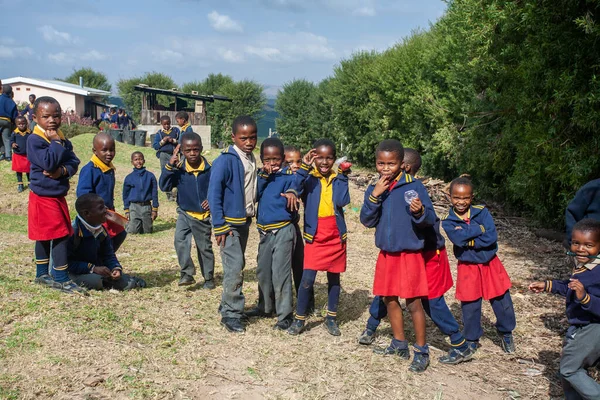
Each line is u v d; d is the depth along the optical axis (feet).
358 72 91.04
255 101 188.34
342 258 16.71
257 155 67.00
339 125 99.25
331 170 16.56
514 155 43.70
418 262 14.20
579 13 29.35
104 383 12.39
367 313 19.11
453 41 51.08
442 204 44.83
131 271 23.36
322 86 133.59
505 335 16.17
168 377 13.01
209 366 13.88
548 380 14.43
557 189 36.32
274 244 16.83
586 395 11.67
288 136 153.58
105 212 19.04
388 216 14.16
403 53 74.49
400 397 12.96
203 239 20.66
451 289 22.82
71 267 19.15
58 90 145.07
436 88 60.95
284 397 12.55
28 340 13.97
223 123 184.85
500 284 15.62
